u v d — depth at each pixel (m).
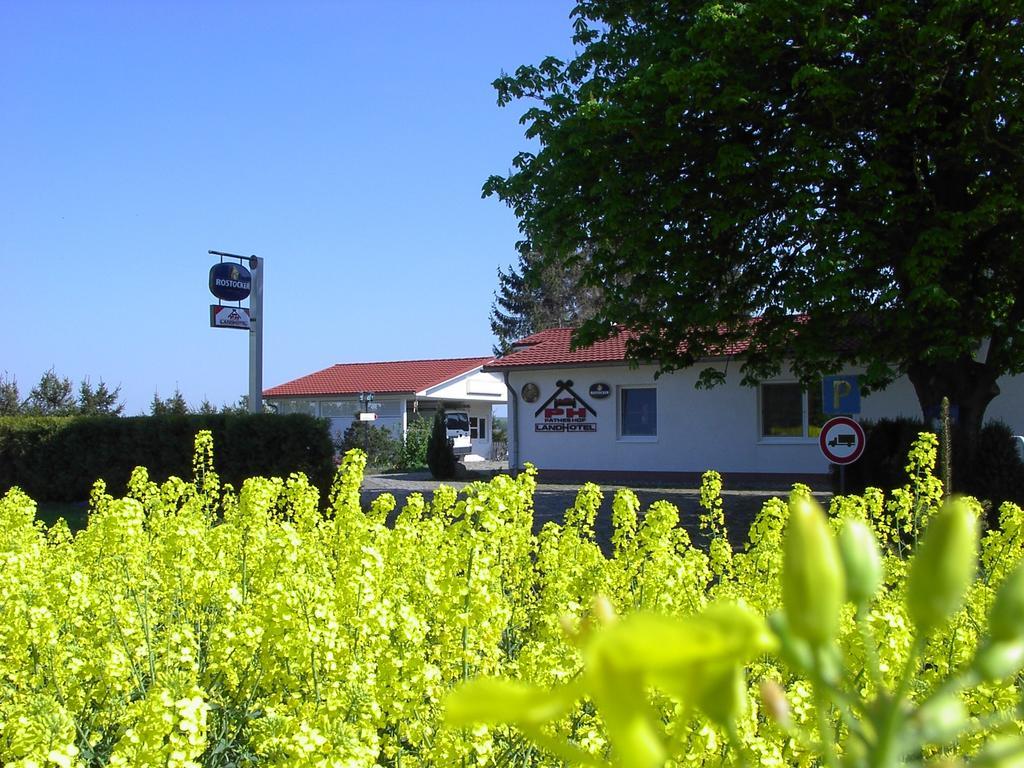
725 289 14.73
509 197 15.48
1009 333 13.20
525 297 60.25
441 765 3.10
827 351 13.28
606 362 23.23
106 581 4.66
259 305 18.11
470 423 44.34
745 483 21.59
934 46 12.07
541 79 15.50
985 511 10.08
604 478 23.45
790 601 0.44
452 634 3.89
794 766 2.87
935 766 0.44
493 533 4.41
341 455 33.91
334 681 3.41
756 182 13.59
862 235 12.46
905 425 13.74
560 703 0.38
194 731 2.78
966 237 12.68
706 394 22.31
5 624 3.78
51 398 34.84
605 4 15.72
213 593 4.71
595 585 4.98
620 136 14.05
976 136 12.72
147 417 16.66
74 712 3.52
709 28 13.24
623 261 15.09
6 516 6.68
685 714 0.35
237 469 15.48
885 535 6.68
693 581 4.55
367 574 3.90
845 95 12.36
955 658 3.30
